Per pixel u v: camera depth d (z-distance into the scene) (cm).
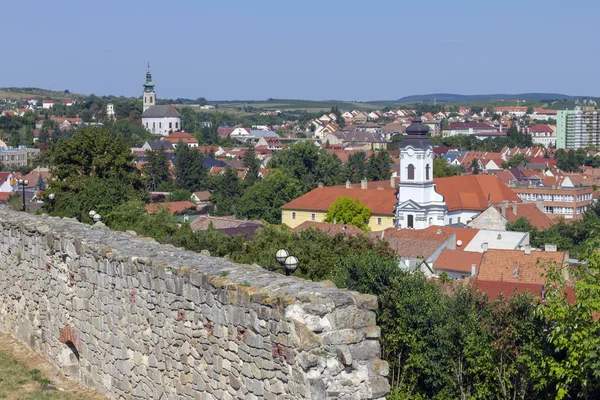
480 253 6444
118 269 1495
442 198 11238
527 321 2058
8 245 2002
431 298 2173
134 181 5328
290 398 1097
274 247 2839
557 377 1848
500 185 12362
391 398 2005
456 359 2133
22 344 1923
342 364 1091
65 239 1697
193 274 1288
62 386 1636
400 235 6981
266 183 13512
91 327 1608
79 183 4553
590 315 1808
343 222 10812
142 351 1438
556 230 9531
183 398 1332
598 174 19288
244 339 1178
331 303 1095
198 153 17750
